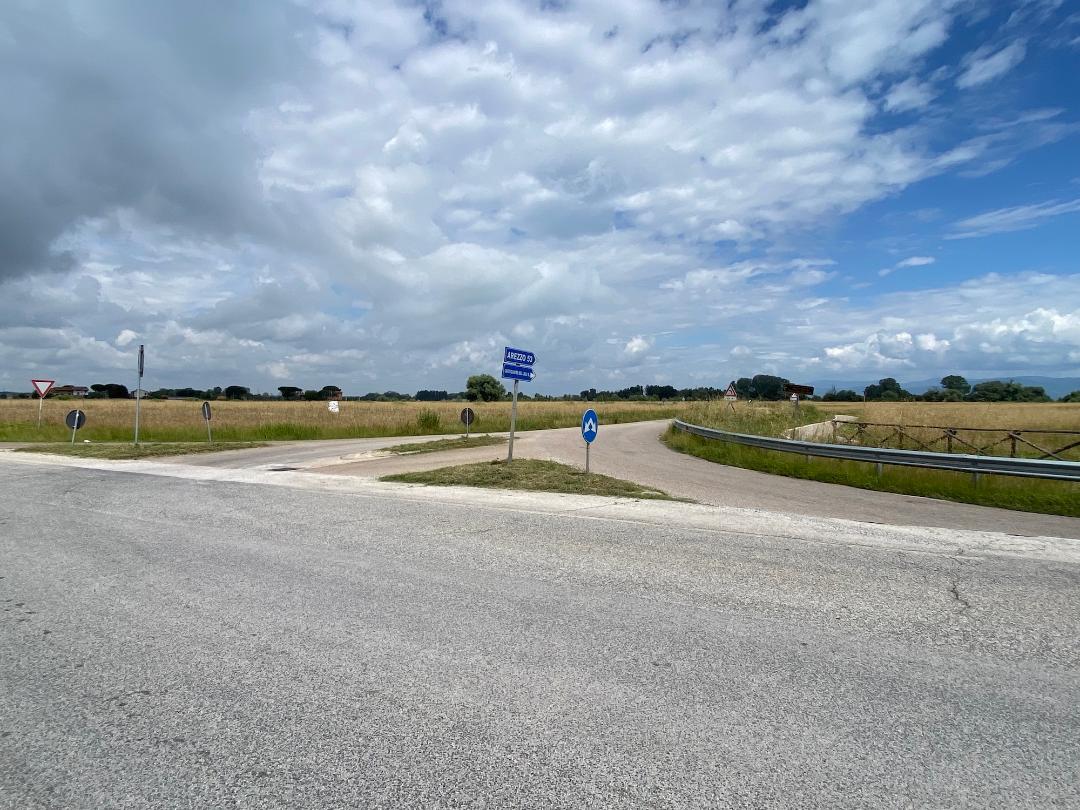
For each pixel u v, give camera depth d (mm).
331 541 7527
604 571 6273
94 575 6062
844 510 11008
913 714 3512
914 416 43906
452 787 2824
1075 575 6352
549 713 3473
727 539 7812
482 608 5141
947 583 6012
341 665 4059
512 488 12297
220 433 30016
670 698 3652
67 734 3242
